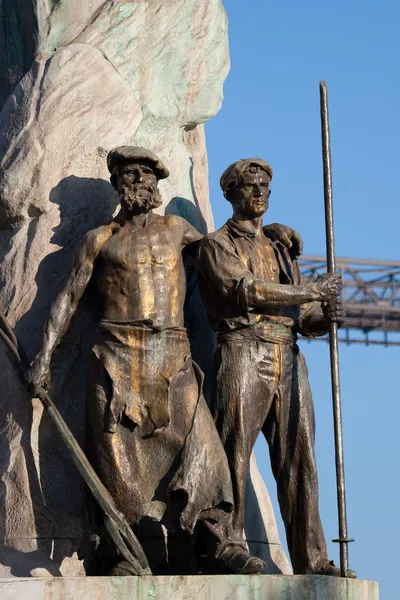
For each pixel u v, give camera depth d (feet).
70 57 47.88
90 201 47.26
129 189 44.34
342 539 42.50
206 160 53.31
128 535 41.16
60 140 47.03
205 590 40.14
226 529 42.34
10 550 43.62
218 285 44.29
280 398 44.42
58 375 45.29
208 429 43.01
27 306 45.96
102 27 49.34
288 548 44.42
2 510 44.06
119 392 42.73
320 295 43.96
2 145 47.21
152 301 43.39
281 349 44.55
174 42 50.62
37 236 46.55
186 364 43.68
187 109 51.24
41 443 44.50
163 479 42.96
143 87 49.75
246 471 43.65
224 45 52.44
